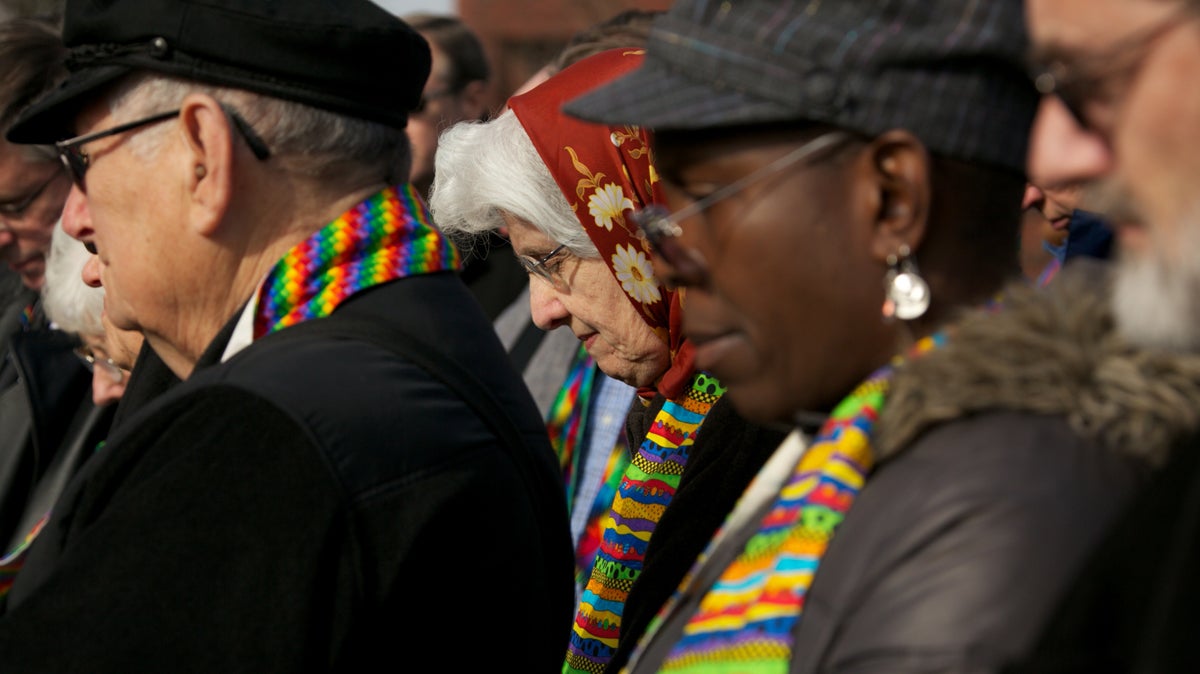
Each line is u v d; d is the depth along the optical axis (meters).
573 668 1.88
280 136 1.44
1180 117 0.84
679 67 1.09
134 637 1.22
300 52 1.43
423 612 1.33
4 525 2.32
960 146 1.04
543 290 1.88
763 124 1.05
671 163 1.11
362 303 1.46
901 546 0.91
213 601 1.24
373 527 1.28
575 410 2.62
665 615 1.20
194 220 1.44
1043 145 1.04
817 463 1.05
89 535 1.28
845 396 1.10
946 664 0.84
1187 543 0.71
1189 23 0.83
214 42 1.40
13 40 2.53
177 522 1.26
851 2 1.04
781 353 1.09
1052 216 2.04
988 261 1.09
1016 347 0.96
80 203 1.67
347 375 1.34
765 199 1.06
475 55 3.83
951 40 1.02
